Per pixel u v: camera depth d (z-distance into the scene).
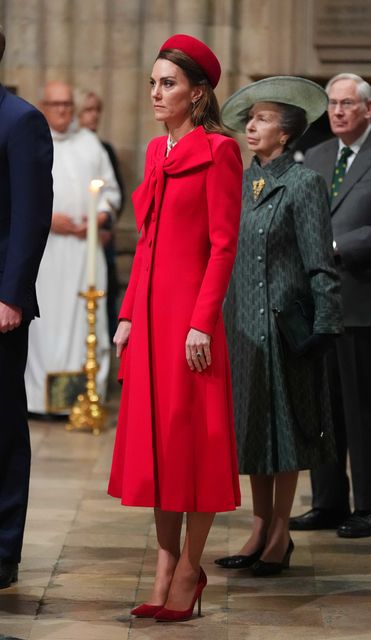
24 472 14.59
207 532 13.59
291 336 15.05
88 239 25.72
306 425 15.31
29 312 14.02
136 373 13.35
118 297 32.25
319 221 15.16
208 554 16.39
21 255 13.80
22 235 13.80
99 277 27.95
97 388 27.83
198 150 13.15
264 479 15.76
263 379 15.18
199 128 13.26
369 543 17.19
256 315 15.29
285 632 13.34
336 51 31.34
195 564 13.63
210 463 13.21
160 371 13.30
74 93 29.92
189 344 13.05
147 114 31.73
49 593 14.55
